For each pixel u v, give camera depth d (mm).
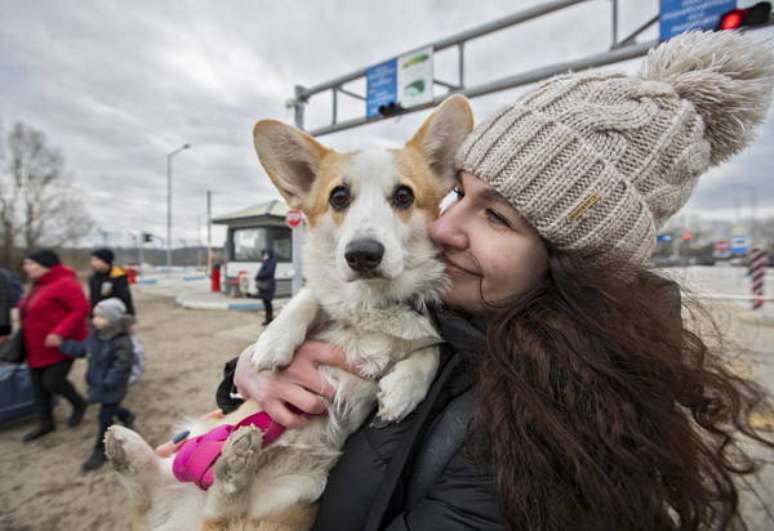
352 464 1302
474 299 1377
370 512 1131
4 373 4578
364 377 1579
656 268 1439
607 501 915
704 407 1152
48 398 4359
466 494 1068
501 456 1011
